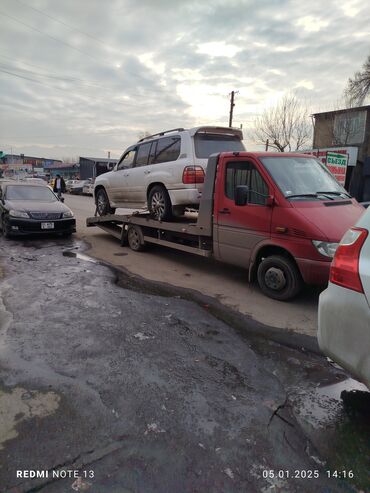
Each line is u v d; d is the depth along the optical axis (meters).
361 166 21.02
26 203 9.88
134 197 8.15
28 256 7.73
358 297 2.30
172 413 2.64
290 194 4.92
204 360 3.43
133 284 5.83
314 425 2.57
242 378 3.15
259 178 5.13
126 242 8.94
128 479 2.07
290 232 4.73
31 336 3.83
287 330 4.16
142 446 2.31
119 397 2.81
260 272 5.29
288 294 4.97
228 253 5.70
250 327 4.23
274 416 2.65
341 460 2.26
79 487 2.01
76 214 16.34
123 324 4.18
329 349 2.52
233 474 2.12
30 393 2.84
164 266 7.08
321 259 4.45
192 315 4.53
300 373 3.27
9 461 2.17
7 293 5.21
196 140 6.55
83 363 3.30
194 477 2.09
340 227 4.55
